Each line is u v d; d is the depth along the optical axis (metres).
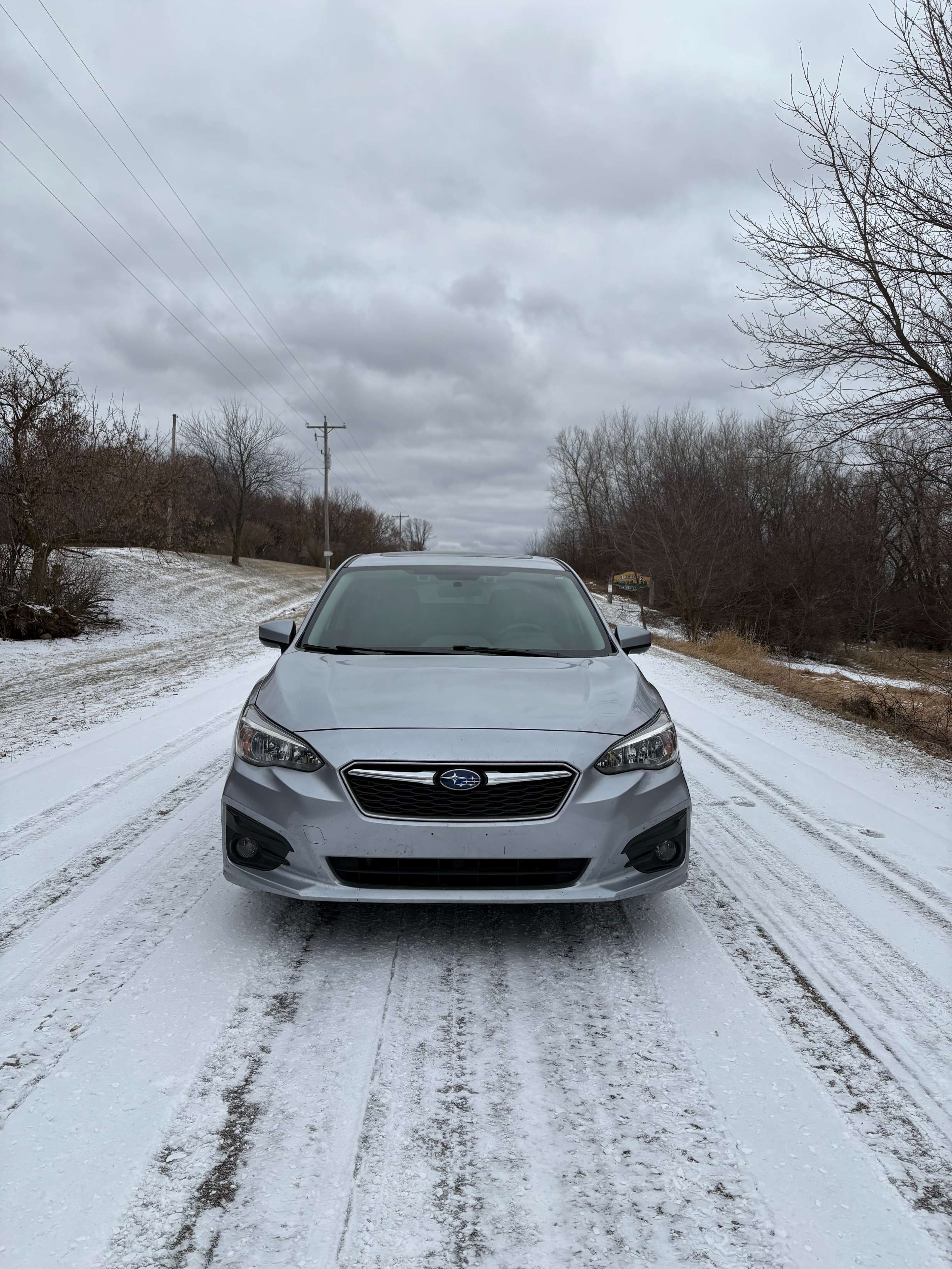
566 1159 2.04
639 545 29.28
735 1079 2.39
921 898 3.86
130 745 6.71
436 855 2.91
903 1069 2.47
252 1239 1.75
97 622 19.03
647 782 3.12
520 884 2.99
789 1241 1.79
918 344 8.16
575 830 2.96
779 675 14.04
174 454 23.62
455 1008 2.74
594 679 3.62
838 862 4.33
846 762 6.93
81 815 4.79
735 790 5.76
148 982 2.85
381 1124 2.15
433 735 3.03
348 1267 1.68
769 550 26.20
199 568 37.31
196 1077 2.32
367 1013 2.69
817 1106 2.28
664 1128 2.16
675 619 30.16
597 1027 2.65
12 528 18.42
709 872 4.12
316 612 4.40
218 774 5.74
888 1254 1.75
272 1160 2.00
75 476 18.39
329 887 2.95
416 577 4.70
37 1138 2.05
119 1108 2.17
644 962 3.11
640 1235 1.79
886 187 7.83
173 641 17.27
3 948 3.09
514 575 4.78
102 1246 1.72
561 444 64.94
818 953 3.24
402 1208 1.85
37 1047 2.45
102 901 3.54
